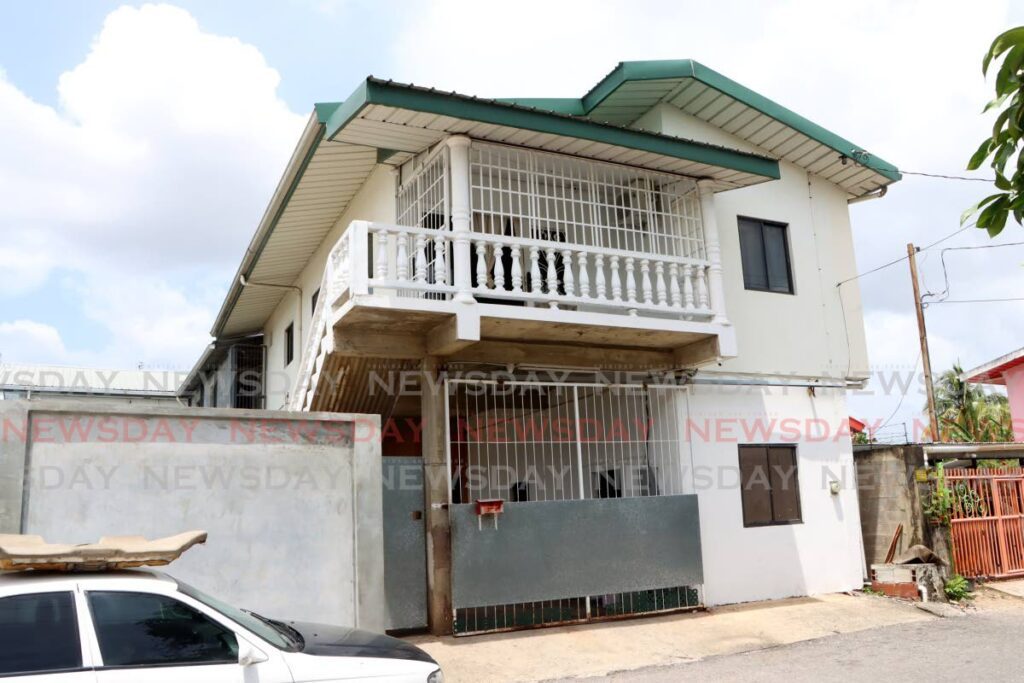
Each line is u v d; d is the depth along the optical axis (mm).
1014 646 8633
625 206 11016
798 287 12602
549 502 9570
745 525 11258
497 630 9117
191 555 7242
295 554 7691
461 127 8945
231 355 19547
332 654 4730
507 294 9055
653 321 9836
